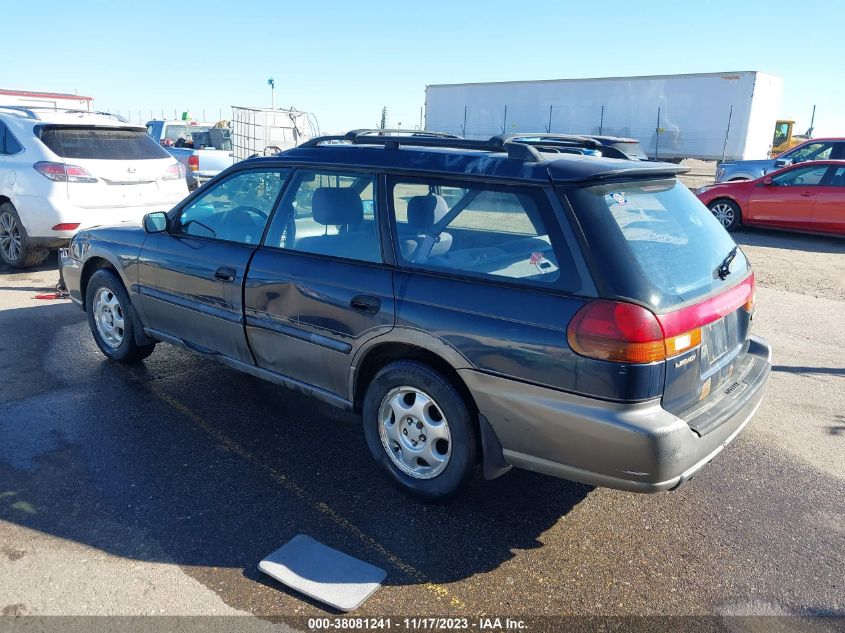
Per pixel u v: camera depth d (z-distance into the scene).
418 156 3.56
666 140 26.25
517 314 3.01
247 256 4.12
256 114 19.33
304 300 3.77
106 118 9.16
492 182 3.24
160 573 2.97
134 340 5.16
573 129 28.00
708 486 3.89
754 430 4.65
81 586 2.87
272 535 3.26
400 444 3.57
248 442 4.19
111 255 5.07
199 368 5.38
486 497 3.68
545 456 3.05
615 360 2.77
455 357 3.18
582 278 2.90
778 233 13.94
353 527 3.35
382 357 3.65
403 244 3.50
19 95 21.06
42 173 7.99
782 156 17.89
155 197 8.83
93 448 4.04
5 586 2.86
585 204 2.99
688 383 3.00
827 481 3.98
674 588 3.00
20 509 3.40
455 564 3.11
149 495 3.57
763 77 24.77
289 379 4.04
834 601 2.95
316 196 3.85
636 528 3.45
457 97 30.61
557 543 3.30
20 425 4.29
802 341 6.73
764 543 3.35
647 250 3.03
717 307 3.20
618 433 2.79
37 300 7.26
